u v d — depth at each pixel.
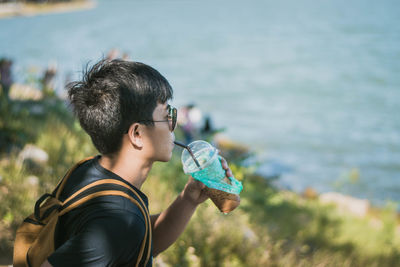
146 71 1.29
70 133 6.79
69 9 128.25
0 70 7.29
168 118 1.32
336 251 6.95
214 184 1.59
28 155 5.33
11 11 104.38
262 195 9.20
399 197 14.47
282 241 6.22
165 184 6.00
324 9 123.38
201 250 4.36
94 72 1.30
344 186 15.23
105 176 1.26
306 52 59.12
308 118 26.53
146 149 1.29
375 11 114.31
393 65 47.97
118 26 90.62
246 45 66.12
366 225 9.40
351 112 28.31
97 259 1.08
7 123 6.12
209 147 1.60
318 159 18.45
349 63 50.22
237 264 4.50
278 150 19.67
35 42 64.12
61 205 1.24
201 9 134.38
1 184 4.32
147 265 1.28
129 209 1.17
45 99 8.88
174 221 1.64
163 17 112.19
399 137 22.23
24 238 1.36
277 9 128.00
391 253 7.59
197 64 49.88
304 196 13.17
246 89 36.31
